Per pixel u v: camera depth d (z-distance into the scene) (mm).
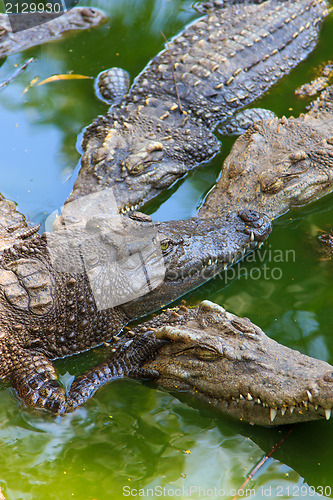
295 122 20672
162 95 22453
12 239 16688
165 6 28375
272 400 11898
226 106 22766
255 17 26078
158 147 19359
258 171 18766
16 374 14000
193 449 12281
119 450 12312
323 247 17438
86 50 25828
